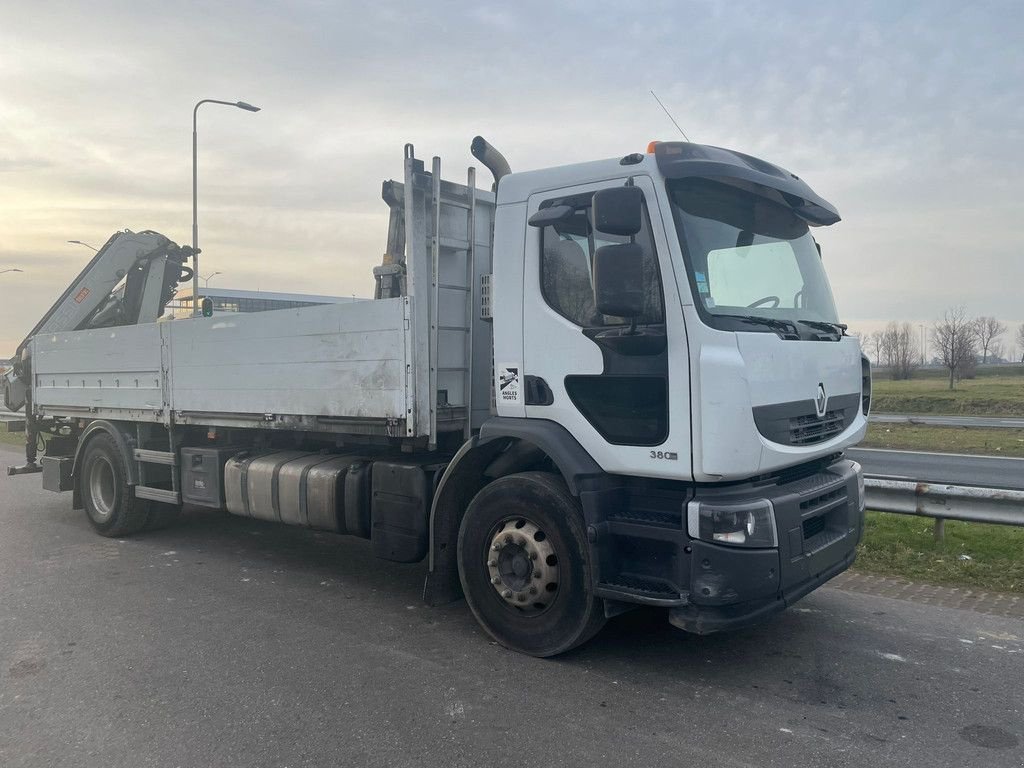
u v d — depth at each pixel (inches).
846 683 167.9
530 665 179.9
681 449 158.2
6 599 234.5
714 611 155.8
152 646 193.6
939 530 273.6
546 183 181.3
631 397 166.2
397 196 222.1
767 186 176.1
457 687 167.3
